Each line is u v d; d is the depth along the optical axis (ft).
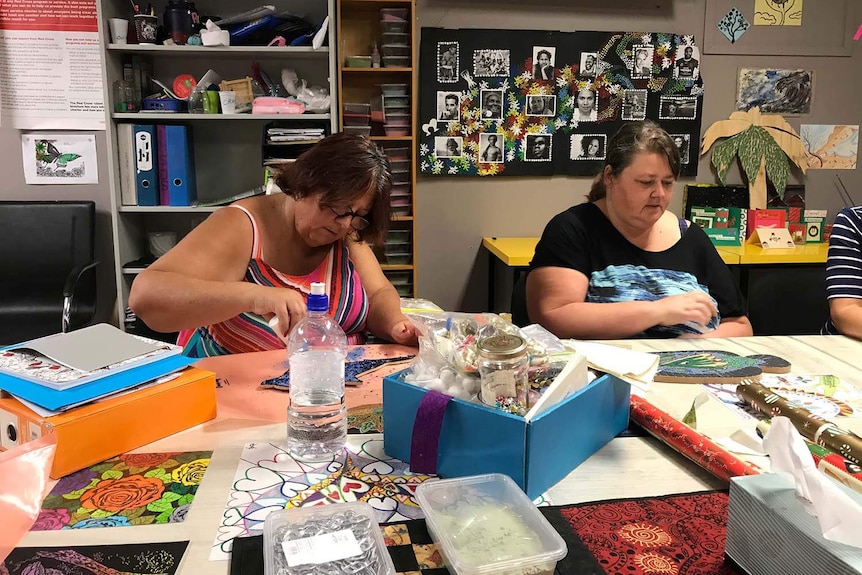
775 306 8.16
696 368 4.07
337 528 2.26
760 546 2.08
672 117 10.78
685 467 2.91
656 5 10.50
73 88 9.57
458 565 2.00
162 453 3.00
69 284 8.14
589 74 10.52
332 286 5.05
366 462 2.94
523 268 9.29
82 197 9.85
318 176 4.30
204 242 4.58
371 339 5.27
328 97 9.36
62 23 9.41
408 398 2.87
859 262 5.57
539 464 2.59
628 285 5.74
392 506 2.57
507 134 10.55
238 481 2.75
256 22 9.00
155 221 10.15
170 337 8.83
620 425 3.23
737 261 9.29
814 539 1.89
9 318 8.89
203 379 3.30
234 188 10.05
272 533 2.23
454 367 2.89
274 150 9.11
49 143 9.66
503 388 2.64
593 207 6.02
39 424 2.78
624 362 3.21
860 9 10.80
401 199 9.85
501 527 2.24
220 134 9.89
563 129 10.64
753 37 10.73
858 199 11.43
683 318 5.26
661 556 2.25
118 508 2.53
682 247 5.99
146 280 4.16
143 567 2.18
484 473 2.66
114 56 8.93
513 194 10.78
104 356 3.31
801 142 11.08
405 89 9.61
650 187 5.49
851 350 4.72
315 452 3.01
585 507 2.55
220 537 2.35
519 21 10.33
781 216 10.62
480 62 10.29
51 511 2.51
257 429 3.26
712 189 10.87
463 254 10.89
